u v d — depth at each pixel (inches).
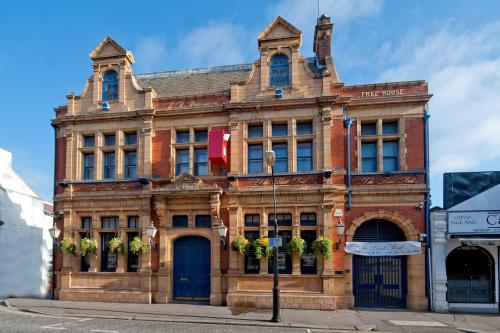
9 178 845.8
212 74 790.5
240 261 634.8
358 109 651.5
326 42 723.4
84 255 690.8
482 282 609.9
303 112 655.8
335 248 617.6
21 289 829.8
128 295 657.0
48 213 938.7
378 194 625.0
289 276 616.1
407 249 604.7
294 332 447.5
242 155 661.9
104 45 738.8
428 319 525.7
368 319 521.3
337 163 636.7
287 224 645.9
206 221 671.8
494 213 598.5
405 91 644.7
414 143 631.2
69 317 530.3
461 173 623.5
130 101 716.0
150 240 662.5
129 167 713.6
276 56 684.7
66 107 748.6
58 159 737.0
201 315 538.6
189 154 687.1
